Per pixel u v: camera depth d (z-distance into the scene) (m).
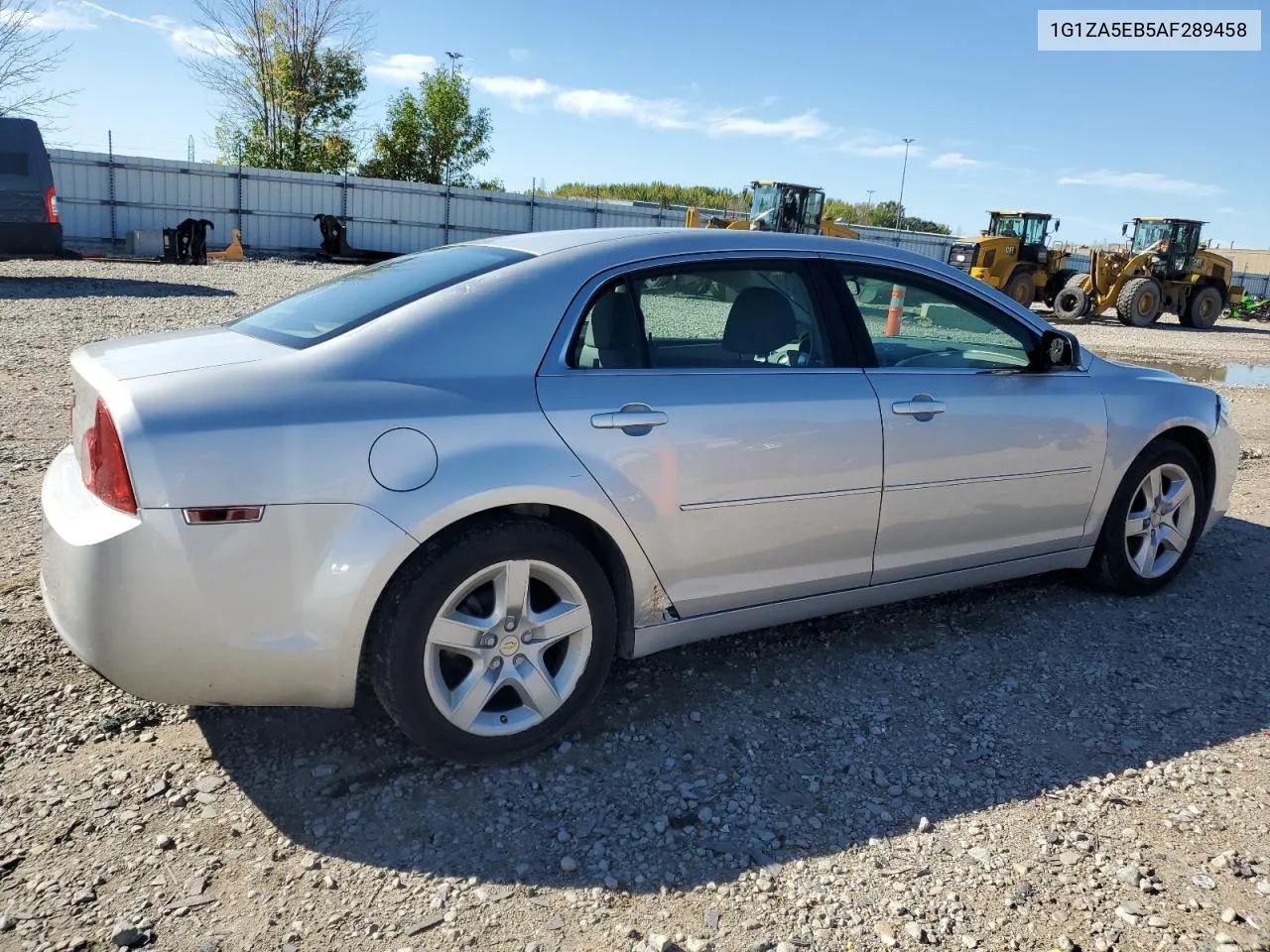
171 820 2.56
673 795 2.77
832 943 2.20
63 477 2.88
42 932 2.14
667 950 2.17
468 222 33.97
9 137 14.43
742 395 3.17
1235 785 2.87
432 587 2.67
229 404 2.52
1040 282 25.67
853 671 3.57
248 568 2.49
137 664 2.49
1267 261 66.94
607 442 2.90
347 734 3.03
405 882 2.38
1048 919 2.29
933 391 3.58
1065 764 2.99
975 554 3.80
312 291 3.47
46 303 12.84
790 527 3.28
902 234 38.72
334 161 42.66
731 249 3.36
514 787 2.79
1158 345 19.36
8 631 3.49
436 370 2.77
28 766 2.76
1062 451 3.89
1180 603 4.31
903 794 2.80
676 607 3.16
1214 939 2.22
